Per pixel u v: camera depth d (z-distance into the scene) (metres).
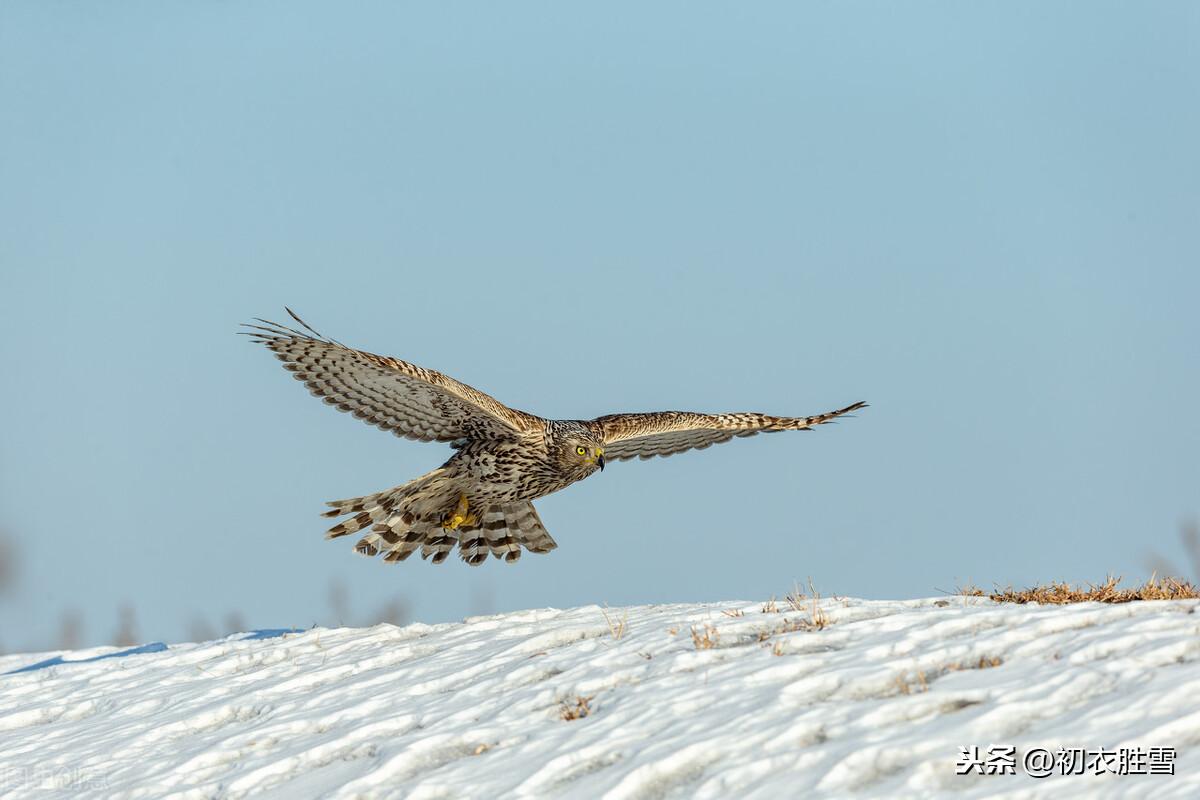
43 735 17.50
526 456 20.39
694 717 12.12
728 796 10.52
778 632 14.63
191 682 19.17
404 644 18.38
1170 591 15.85
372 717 14.79
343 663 17.95
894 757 10.39
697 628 15.19
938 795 9.77
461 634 18.56
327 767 13.41
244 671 19.28
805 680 12.31
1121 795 9.21
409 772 12.66
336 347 19.16
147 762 15.09
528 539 21.53
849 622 14.56
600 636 16.23
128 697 18.86
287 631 23.22
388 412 20.39
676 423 22.12
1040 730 10.41
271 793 13.07
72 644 29.69
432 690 15.59
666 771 11.14
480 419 20.28
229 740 15.05
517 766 12.06
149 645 24.03
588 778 11.48
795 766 10.67
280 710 16.19
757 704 12.09
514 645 16.66
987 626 13.26
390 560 20.80
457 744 12.99
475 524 21.27
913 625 13.81
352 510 20.31
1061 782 9.59
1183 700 10.26
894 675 12.12
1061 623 12.84
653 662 14.09
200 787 13.71
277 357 19.67
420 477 20.28
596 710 13.12
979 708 10.99
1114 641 11.80
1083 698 10.83
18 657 24.28
